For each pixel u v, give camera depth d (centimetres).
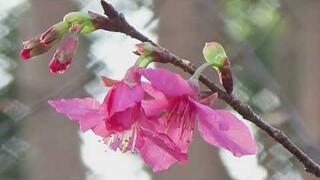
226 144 21
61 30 23
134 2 63
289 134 58
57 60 22
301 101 65
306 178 62
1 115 63
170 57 23
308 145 49
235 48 56
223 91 23
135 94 21
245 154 21
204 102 22
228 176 68
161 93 22
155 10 62
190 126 22
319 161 48
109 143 22
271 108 69
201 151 65
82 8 69
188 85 22
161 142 21
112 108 21
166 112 22
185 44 62
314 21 62
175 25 62
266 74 53
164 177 65
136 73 22
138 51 22
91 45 71
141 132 21
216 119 21
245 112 23
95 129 22
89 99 22
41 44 22
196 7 58
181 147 22
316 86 63
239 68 71
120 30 23
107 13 23
